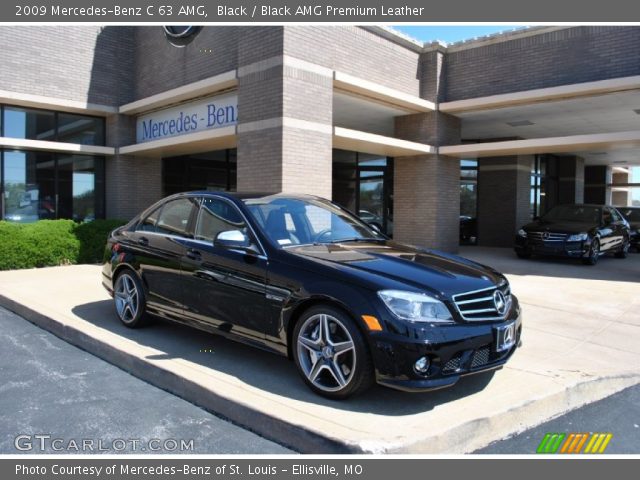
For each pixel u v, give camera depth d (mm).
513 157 16750
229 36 11320
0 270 10500
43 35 13031
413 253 4773
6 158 12922
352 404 3873
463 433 3545
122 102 14328
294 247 4629
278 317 4273
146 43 13953
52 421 3840
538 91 11703
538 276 10422
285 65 9797
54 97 13172
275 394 4043
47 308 6934
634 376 4879
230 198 5109
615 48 11039
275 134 9898
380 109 12906
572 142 11312
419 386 3613
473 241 17609
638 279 10133
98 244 11938
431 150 12961
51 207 13672
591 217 13617
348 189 16234
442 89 13305
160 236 5621
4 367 5008
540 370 4824
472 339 3801
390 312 3697
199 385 4160
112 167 14367
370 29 11695
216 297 4805
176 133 12922
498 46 12578
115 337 5504
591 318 6977
